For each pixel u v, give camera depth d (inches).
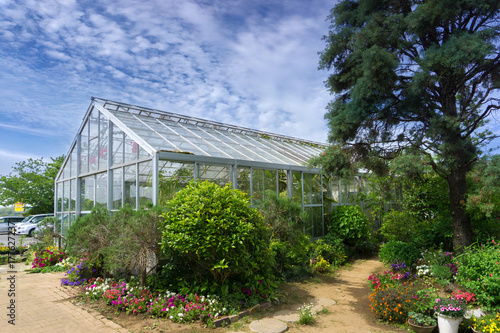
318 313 243.4
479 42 229.3
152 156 320.5
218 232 241.3
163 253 261.4
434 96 308.2
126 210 283.3
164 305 230.8
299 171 467.5
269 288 274.8
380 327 215.3
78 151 498.0
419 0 301.4
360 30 289.7
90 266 307.9
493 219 337.1
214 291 255.1
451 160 269.0
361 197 568.4
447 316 187.9
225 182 374.0
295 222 351.6
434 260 309.9
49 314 230.2
